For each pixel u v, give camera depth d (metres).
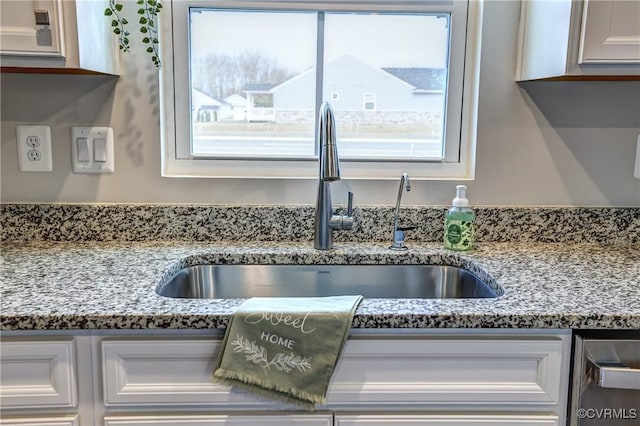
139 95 1.35
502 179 1.42
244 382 0.87
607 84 1.37
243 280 1.29
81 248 1.30
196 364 0.88
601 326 0.88
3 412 0.88
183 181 1.39
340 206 1.42
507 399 0.91
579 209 1.42
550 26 1.20
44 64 1.10
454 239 1.32
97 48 1.20
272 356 0.87
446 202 1.43
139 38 1.33
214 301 0.93
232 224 1.40
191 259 1.25
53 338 0.86
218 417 0.90
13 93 1.32
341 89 1.43
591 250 1.34
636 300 0.94
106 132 1.35
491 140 1.40
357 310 0.89
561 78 1.26
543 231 1.43
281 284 1.30
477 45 1.40
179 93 1.41
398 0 1.39
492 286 1.08
